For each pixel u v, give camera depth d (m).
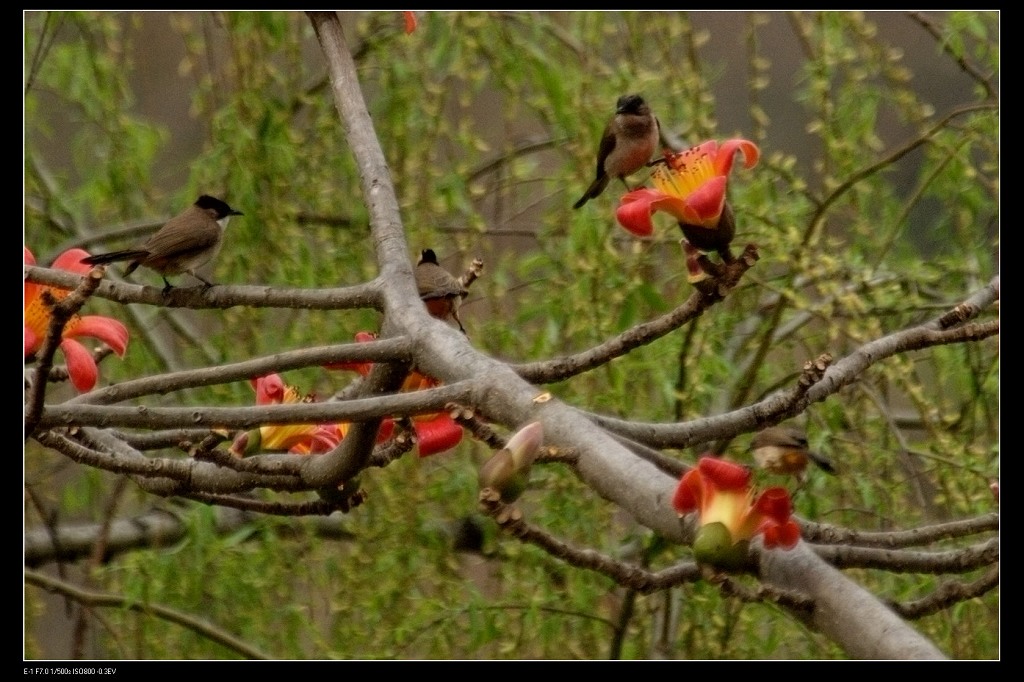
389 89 10.75
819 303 11.12
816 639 9.50
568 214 10.95
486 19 10.79
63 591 10.26
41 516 11.12
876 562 5.28
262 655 10.09
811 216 11.50
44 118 11.70
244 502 5.77
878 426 11.23
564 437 4.33
